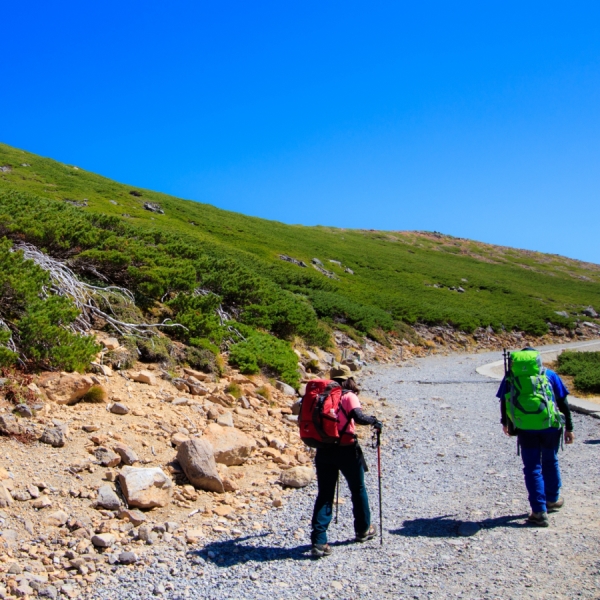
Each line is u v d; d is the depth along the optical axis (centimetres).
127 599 441
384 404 1356
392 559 512
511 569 476
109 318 1118
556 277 8544
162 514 602
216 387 1098
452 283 5862
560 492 692
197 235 4406
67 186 5438
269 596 446
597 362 2033
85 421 748
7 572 453
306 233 7331
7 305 932
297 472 751
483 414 1264
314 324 2052
